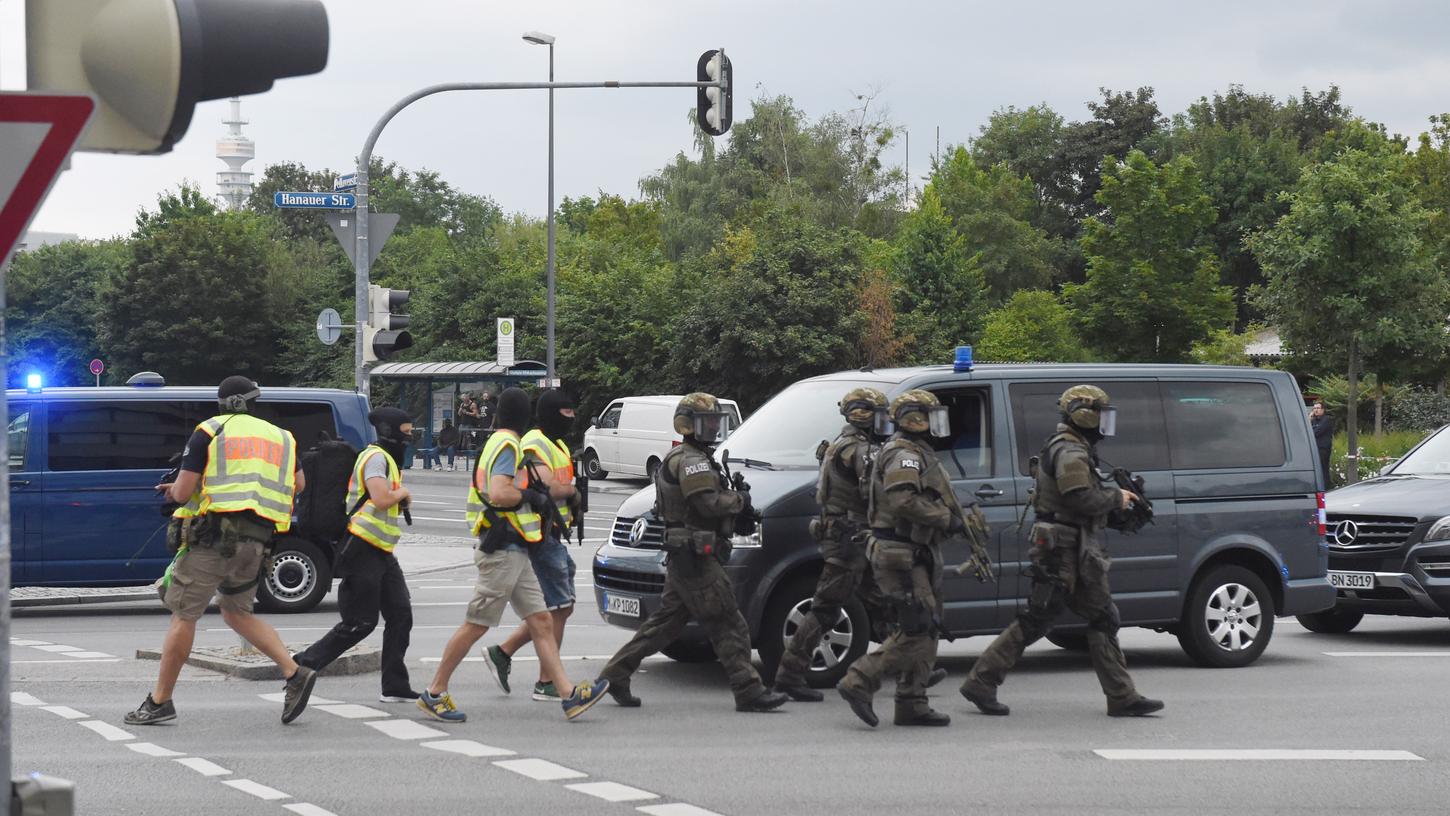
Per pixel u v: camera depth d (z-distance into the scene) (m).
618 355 69.56
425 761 11.02
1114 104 128.62
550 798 9.83
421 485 54.34
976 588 14.78
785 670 13.68
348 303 98.69
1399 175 44.00
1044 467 12.90
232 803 9.70
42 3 4.85
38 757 11.13
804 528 14.32
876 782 10.34
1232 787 10.21
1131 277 48.28
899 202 96.56
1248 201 109.06
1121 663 12.98
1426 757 11.24
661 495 13.16
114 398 21.56
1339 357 43.59
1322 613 19.41
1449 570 17.72
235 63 4.94
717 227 91.06
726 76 31.80
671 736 12.05
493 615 12.73
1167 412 16.12
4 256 4.63
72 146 4.64
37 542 21.14
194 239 98.88
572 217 139.62
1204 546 16.02
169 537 12.34
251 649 15.52
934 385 15.08
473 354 78.56
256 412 21.92
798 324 63.22
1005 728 12.45
